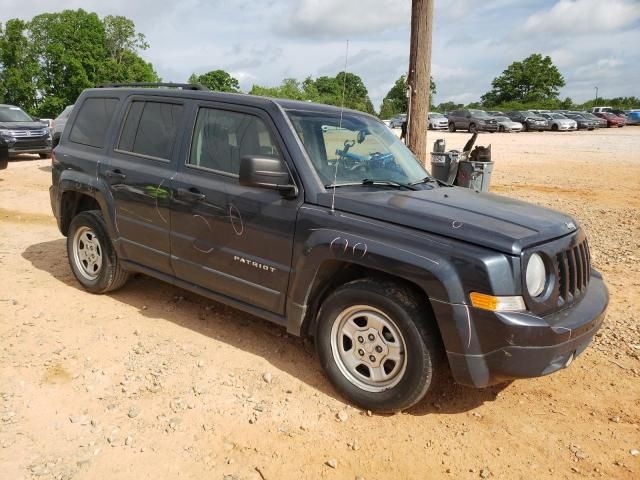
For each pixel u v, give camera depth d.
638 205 11.48
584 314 3.56
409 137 8.21
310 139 4.11
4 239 7.58
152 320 4.92
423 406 3.79
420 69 8.02
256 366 4.20
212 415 3.57
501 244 3.25
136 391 3.80
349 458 3.24
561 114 44.12
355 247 3.56
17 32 52.94
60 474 3.01
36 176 13.94
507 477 3.14
